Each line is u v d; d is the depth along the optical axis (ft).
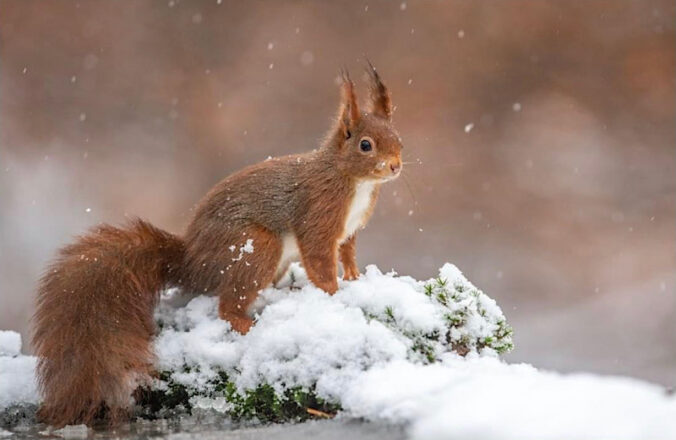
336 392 19.22
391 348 19.61
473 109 62.28
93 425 20.58
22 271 51.26
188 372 21.06
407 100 62.39
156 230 22.86
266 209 22.45
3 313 48.80
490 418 15.89
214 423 20.25
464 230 54.34
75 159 59.06
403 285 21.53
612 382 17.29
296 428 18.48
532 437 15.08
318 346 19.84
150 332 21.53
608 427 15.06
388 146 22.65
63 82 63.46
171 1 67.26
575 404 15.98
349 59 64.95
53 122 61.31
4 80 63.00
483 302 21.71
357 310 20.57
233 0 67.82
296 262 24.85
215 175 59.21
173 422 20.63
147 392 21.17
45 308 21.18
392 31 66.85
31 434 19.92
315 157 23.07
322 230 22.44
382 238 53.67
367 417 18.01
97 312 20.93
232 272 21.80
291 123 61.31
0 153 58.90
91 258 21.62
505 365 20.04
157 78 64.03
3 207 55.36
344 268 24.34
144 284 21.85
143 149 60.08
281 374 19.94
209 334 21.34
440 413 16.69
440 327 20.56
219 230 22.17
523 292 50.11
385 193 56.24
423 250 52.65
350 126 22.82
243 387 20.33
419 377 18.52
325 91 63.41
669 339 44.47
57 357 20.61
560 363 42.47
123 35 65.92
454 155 59.11
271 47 62.03
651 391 16.69
